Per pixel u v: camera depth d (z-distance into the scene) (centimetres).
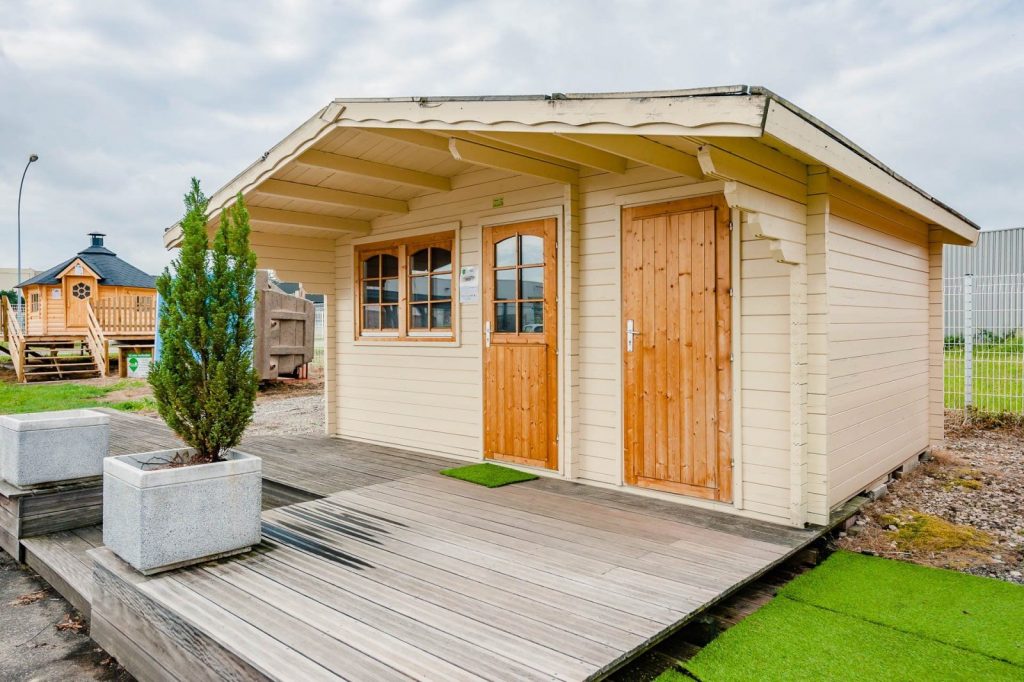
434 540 345
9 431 413
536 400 515
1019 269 882
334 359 716
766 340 388
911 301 559
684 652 261
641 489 450
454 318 582
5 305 1681
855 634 271
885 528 420
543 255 507
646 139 353
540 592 274
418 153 503
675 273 428
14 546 399
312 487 473
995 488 516
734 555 324
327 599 262
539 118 329
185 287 323
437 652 216
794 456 369
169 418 322
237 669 213
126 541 289
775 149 341
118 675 273
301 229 637
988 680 233
